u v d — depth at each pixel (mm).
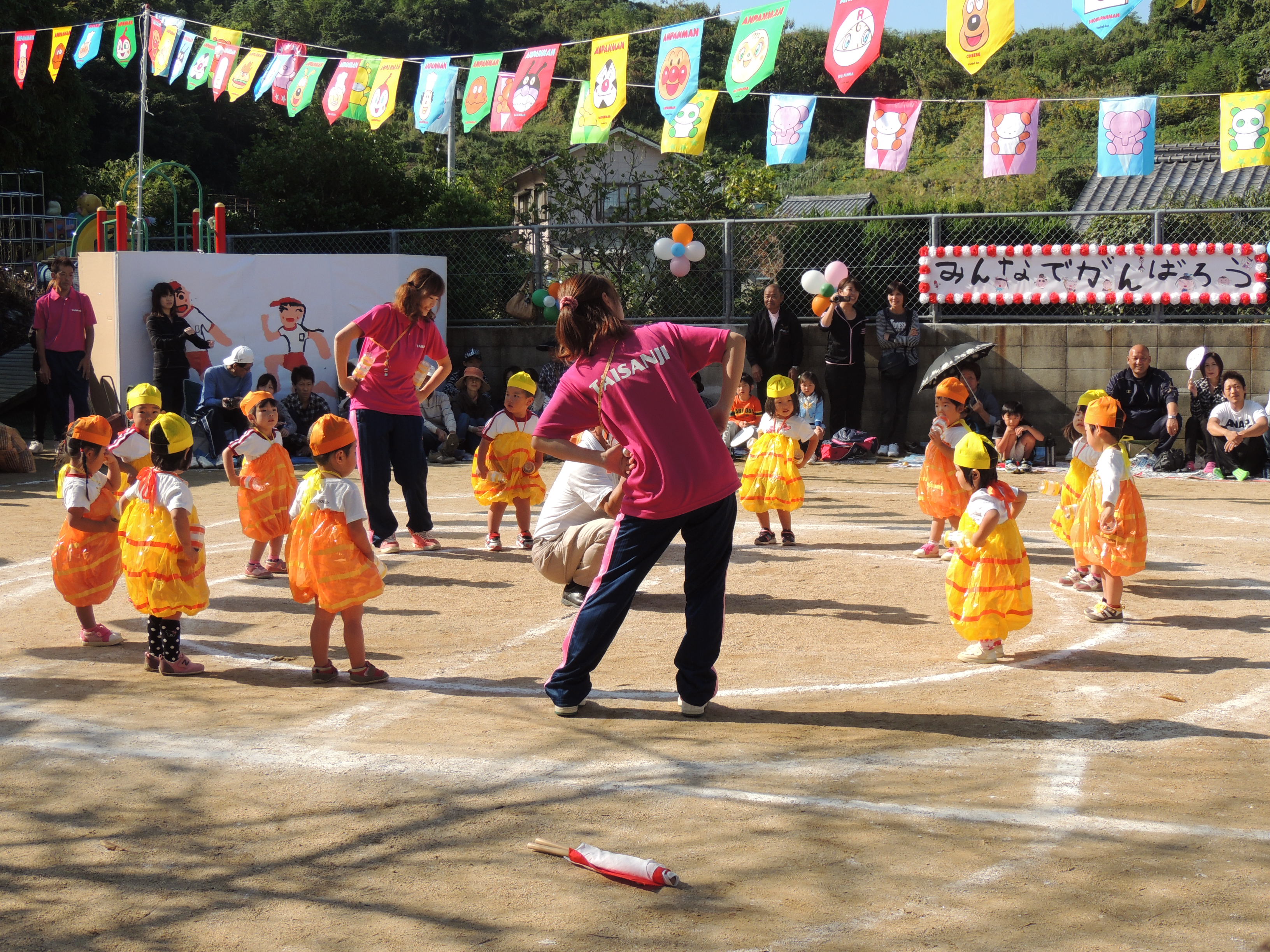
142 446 7426
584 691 5129
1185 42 41125
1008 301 14680
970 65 7457
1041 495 11844
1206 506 11031
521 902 3396
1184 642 6410
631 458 4848
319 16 51656
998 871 3570
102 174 32406
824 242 15594
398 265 15523
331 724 5012
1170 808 4055
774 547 9141
